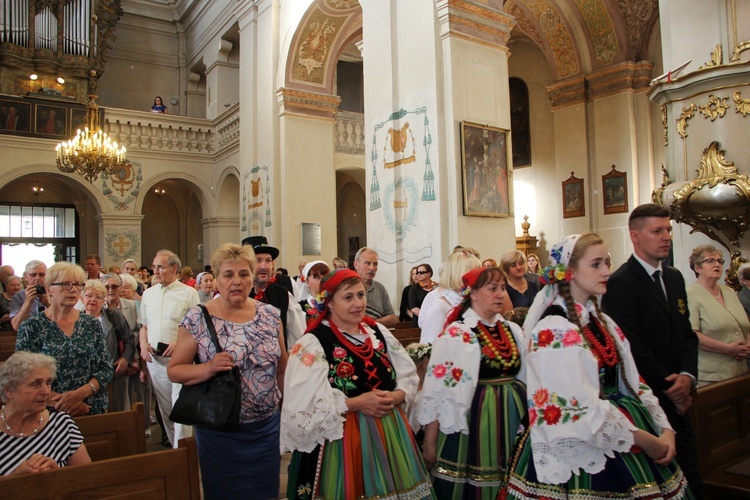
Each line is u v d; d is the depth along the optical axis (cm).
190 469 244
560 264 226
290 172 1189
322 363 253
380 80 864
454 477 266
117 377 502
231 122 1595
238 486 289
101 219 1566
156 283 472
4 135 1441
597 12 1189
